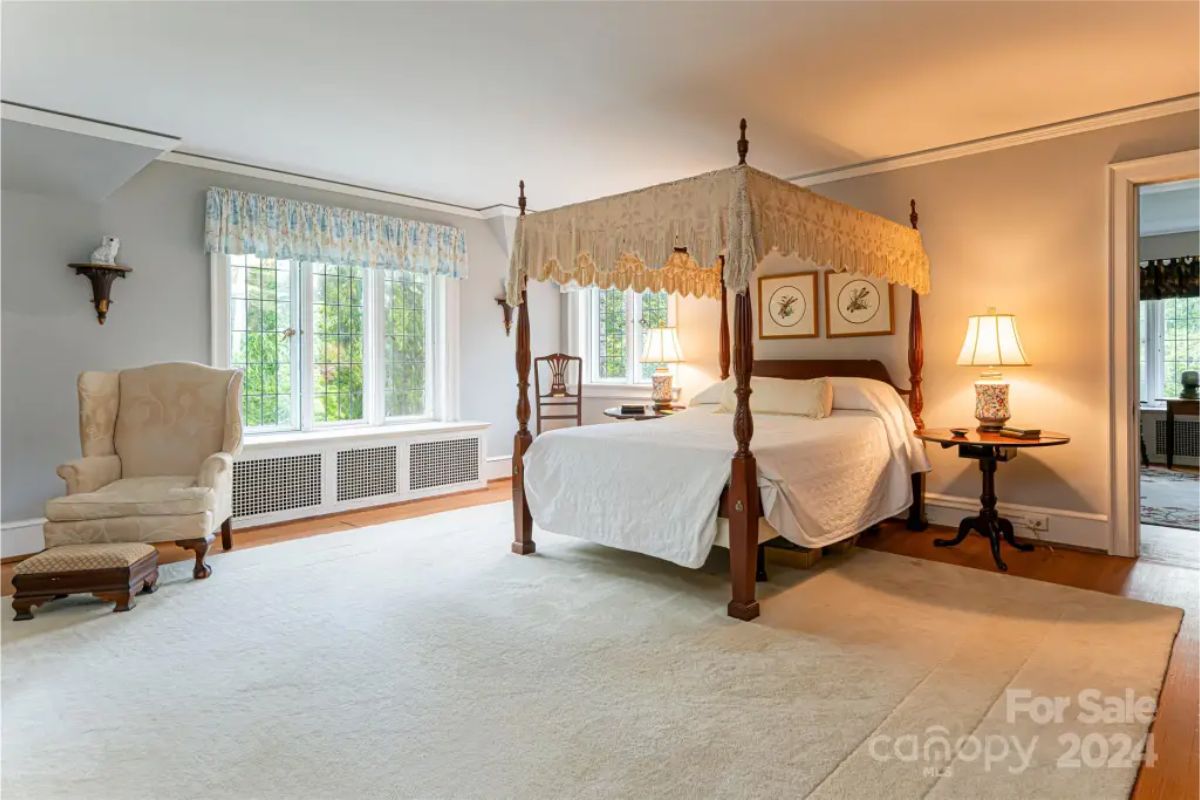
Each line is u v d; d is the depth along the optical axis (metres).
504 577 3.47
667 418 4.51
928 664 2.46
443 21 2.72
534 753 1.91
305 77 3.27
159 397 4.04
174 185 4.50
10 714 2.14
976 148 4.22
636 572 3.55
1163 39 2.86
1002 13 2.65
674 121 3.87
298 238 4.98
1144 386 7.33
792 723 2.06
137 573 3.10
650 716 2.11
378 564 3.71
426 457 5.58
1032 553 3.87
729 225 2.88
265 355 5.04
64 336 4.11
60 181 3.98
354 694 2.26
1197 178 3.59
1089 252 3.88
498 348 6.51
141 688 2.30
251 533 4.41
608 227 3.38
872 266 3.76
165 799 1.72
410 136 4.15
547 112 3.73
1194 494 5.56
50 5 2.59
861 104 3.60
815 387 4.29
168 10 2.63
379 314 5.65
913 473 4.34
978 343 3.90
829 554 3.86
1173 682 2.34
